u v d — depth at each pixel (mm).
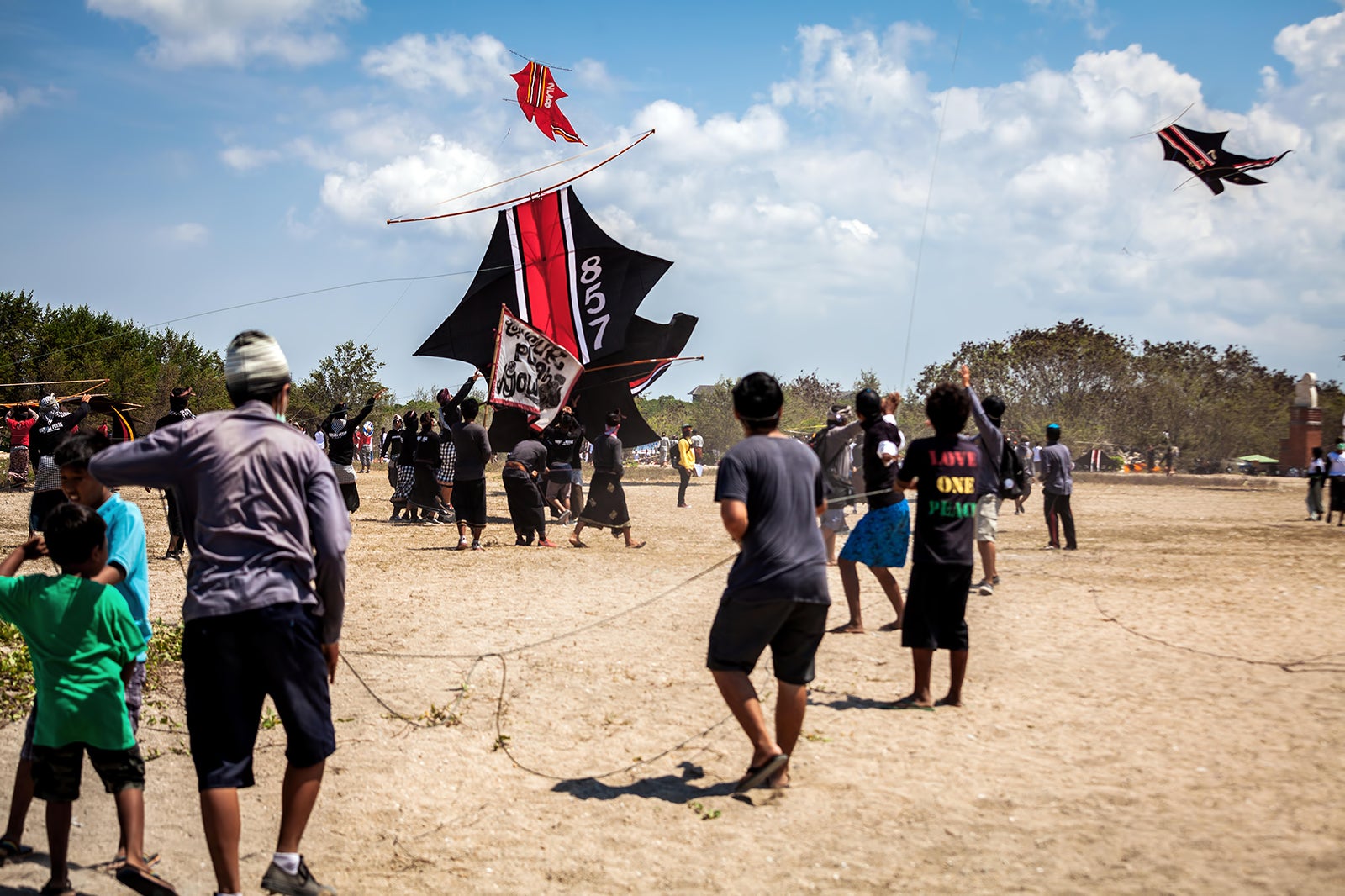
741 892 3568
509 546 13953
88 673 3662
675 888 3621
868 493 7730
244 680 3367
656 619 8609
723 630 4539
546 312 24641
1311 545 14477
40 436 9812
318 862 3908
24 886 3707
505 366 19266
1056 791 4391
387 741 5371
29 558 3883
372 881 3736
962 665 5734
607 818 4301
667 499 24328
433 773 4895
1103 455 44594
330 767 4980
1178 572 11383
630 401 26656
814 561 4477
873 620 8375
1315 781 4398
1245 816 4020
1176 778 4488
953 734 5258
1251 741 4977
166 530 15203
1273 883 3428
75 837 4230
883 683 6336
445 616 8734
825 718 5602
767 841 4000
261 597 3344
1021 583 10445
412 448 17719
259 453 3447
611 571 11531
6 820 4383
